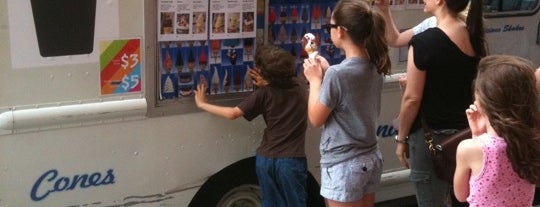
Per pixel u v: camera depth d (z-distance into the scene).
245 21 3.48
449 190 3.60
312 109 3.16
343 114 3.16
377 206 4.52
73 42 3.05
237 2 3.44
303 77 3.74
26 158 3.06
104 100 3.18
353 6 3.17
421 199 3.50
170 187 3.47
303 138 3.55
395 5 3.92
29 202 3.12
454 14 3.27
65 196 3.20
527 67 2.62
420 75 3.27
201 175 3.55
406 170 4.29
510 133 2.56
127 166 3.32
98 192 3.28
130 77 3.23
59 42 3.02
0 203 3.05
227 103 3.53
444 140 3.26
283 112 3.46
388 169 4.21
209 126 3.52
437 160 3.29
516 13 4.33
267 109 3.46
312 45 3.39
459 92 3.31
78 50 3.07
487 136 2.66
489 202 2.65
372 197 3.42
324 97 3.11
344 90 3.12
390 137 4.17
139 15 3.19
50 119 3.04
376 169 3.28
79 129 3.15
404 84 3.75
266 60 3.39
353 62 3.16
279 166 3.45
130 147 3.31
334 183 3.21
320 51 3.79
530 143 2.56
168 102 3.36
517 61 2.64
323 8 3.75
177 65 3.35
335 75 3.10
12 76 2.94
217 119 3.54
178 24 3.30
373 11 3.20
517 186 2.65
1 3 2.86
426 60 3.22
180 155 3.46
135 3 3.16
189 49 3.36
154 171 3.40
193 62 3.39
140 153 3.34
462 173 2.75
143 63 3.24
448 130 3.33
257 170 3.54
